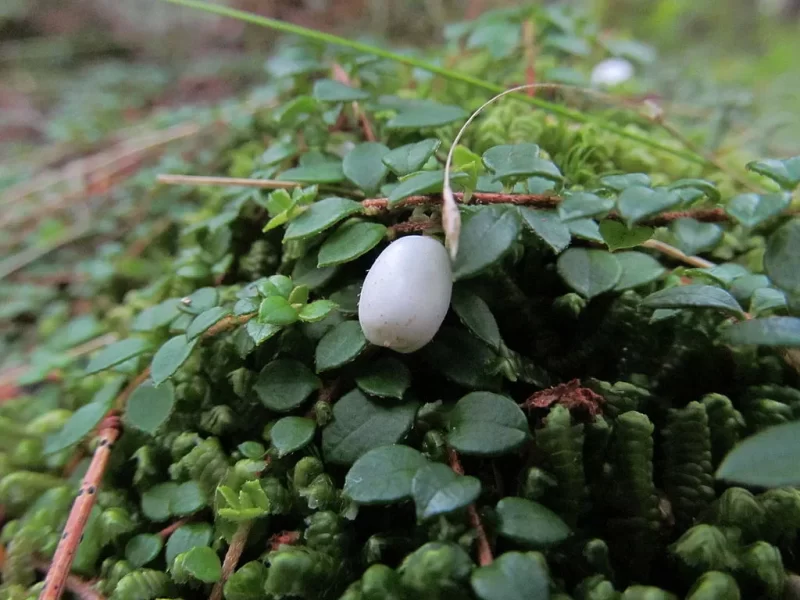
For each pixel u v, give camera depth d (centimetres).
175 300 6
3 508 6
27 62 19
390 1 18
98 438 5
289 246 6
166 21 21
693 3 22
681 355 5
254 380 5
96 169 11
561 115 8
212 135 11
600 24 18
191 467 5
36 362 7
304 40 9
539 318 5
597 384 5
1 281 10
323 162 6
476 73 10
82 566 5
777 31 21
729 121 10
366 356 5
